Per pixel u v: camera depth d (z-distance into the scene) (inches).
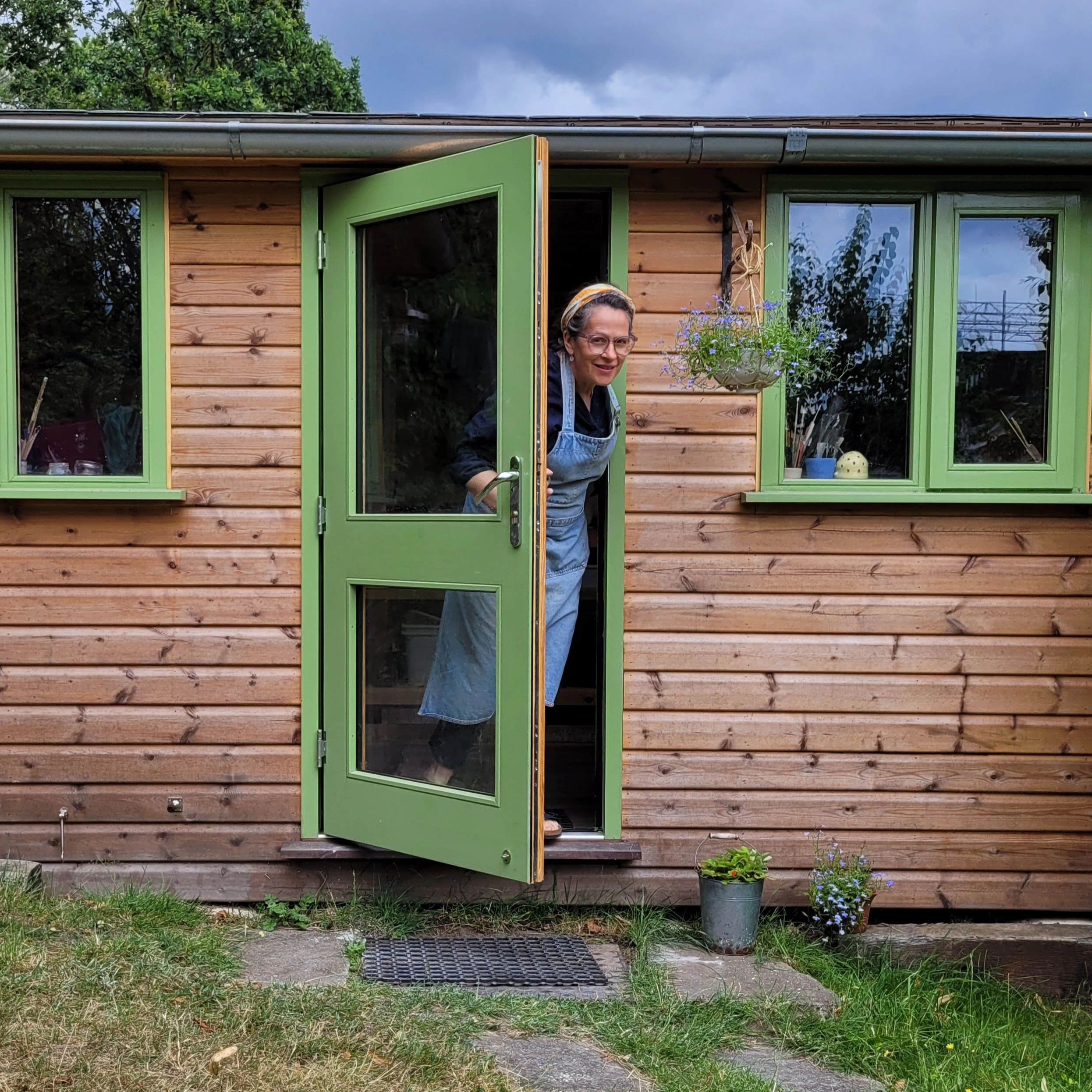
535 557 134.3
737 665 155.4
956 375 155.8
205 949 132.1
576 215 211.8
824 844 156.3
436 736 145.6
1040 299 156.1
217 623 154.6
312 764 155.0
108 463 154.6
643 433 154.1
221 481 154.1
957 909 158.9
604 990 128.7
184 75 969.5
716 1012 124.0
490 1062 106.8
